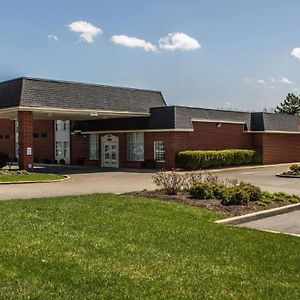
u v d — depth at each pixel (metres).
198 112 31.30
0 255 6.31
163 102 33.69
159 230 8.60
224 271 6.12
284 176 25.36
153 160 30.64
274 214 11.88
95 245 7.12
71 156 37.66
